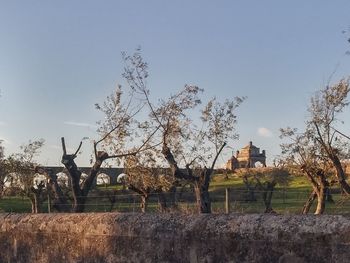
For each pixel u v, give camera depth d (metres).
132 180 26.67
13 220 7.59
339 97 24.19
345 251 4.80
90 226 6.68
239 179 54.66
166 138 25.16
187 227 5.87
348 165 28.28
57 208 24.27
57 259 6.98
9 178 36.03
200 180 22.33
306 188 42.66
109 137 25.91
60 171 32.44
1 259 7.66
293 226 5.16
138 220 6.31
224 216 5.76
